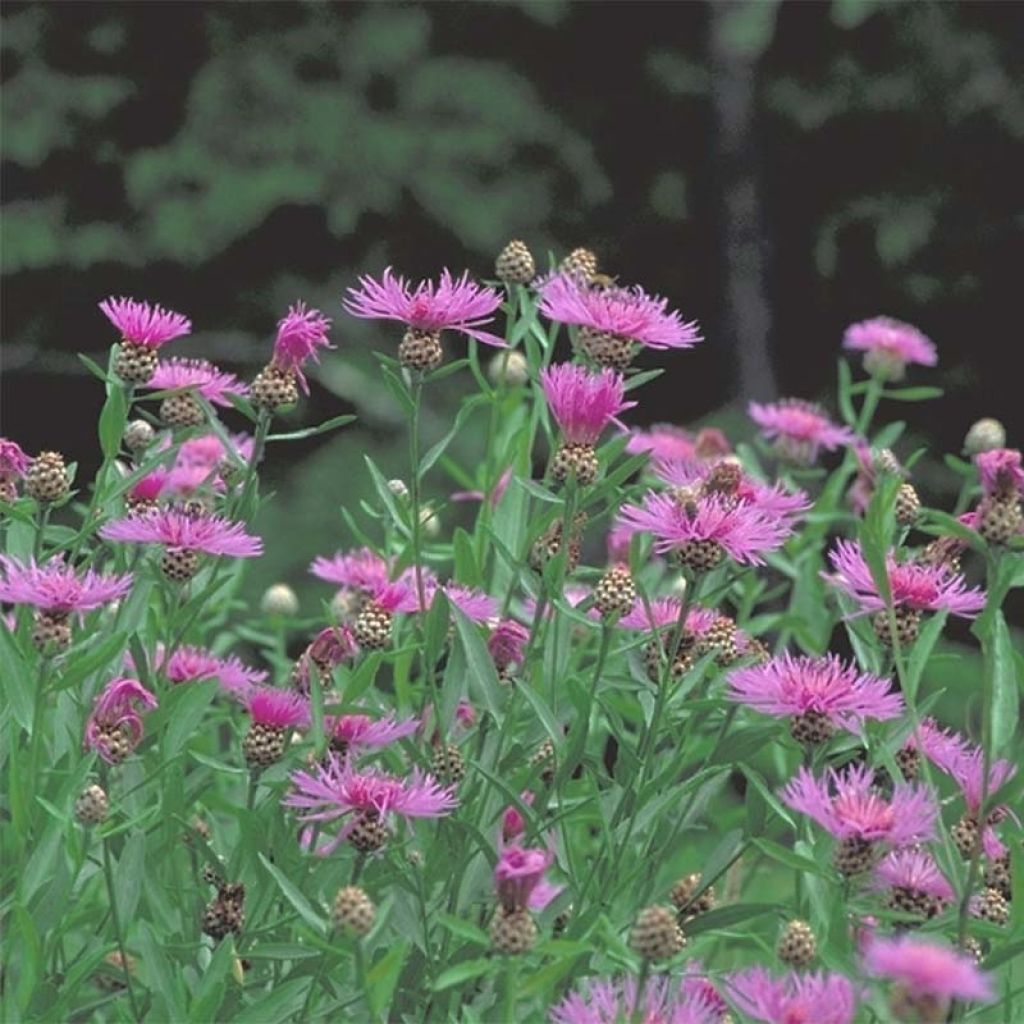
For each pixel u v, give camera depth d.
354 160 3.67
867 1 3.48
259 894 1.17
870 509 1.17
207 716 1.35
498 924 1.06
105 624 1.24
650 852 1.21
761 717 1.27
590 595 1.19
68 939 1.22
